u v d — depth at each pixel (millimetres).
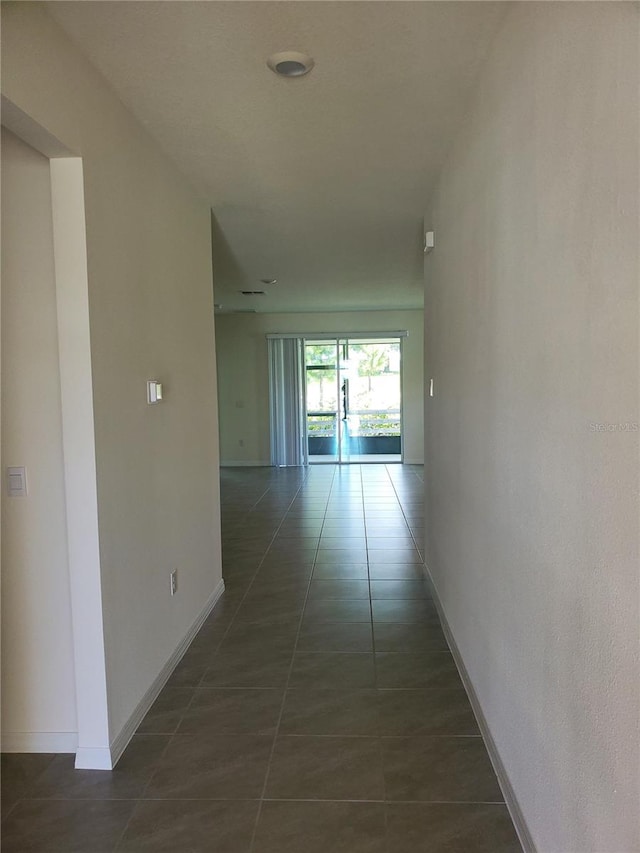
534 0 1548
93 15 1787
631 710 1056
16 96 1632
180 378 3129
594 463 1197
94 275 2080
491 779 2090
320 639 3295
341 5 1765
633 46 1003
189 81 2193
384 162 3072
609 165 1105
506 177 1859
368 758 2221
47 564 2207
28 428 2168
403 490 7801
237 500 7316
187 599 3230
